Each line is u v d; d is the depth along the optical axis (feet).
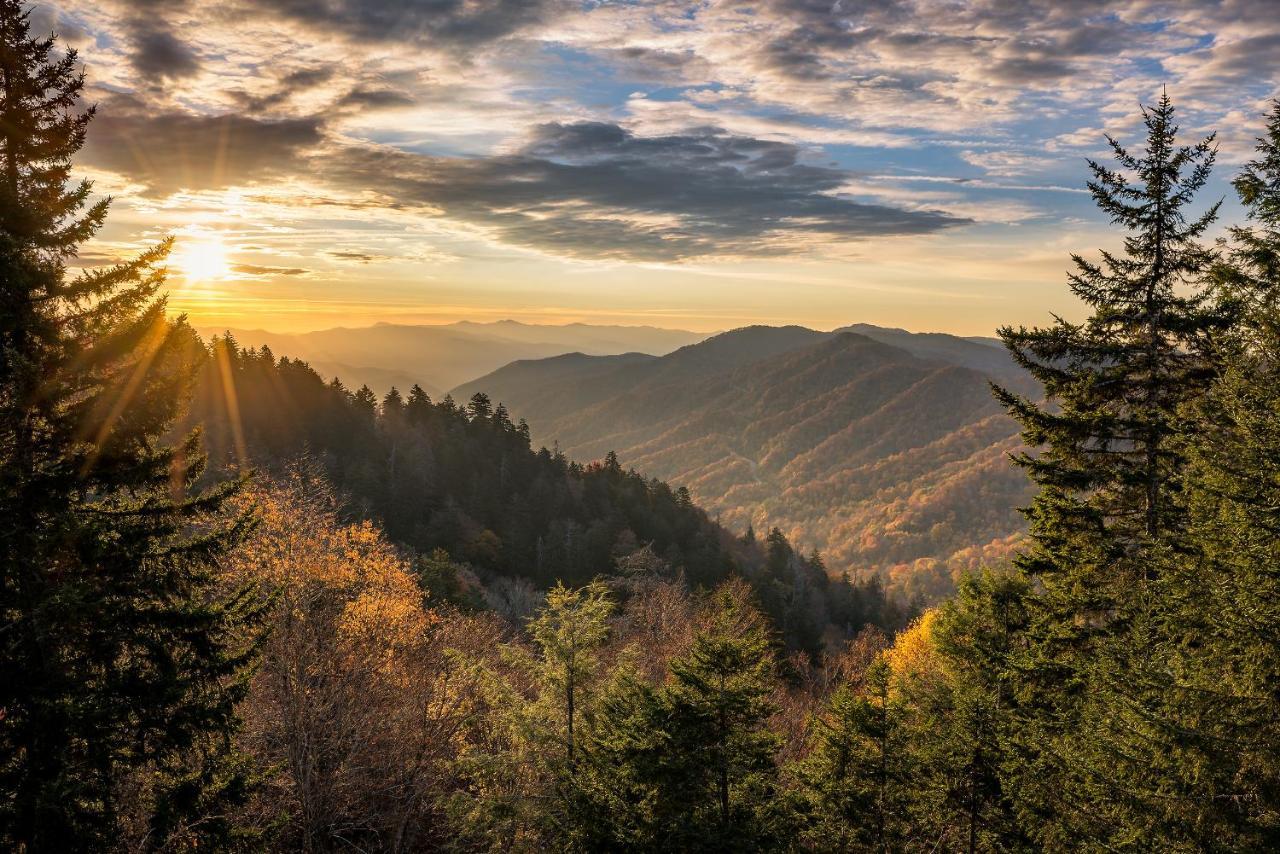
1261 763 26.96
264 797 53.06
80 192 33.14
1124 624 40.96
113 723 31.55
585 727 47.44
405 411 346.13
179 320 33.68
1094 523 42.73
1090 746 33.19
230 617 36.63
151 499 35.29
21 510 29.86
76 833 29.63
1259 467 30.01
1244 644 28.04
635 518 326.03
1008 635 53.31
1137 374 43.45
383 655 61.57
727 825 40.65
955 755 48.78
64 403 32.07
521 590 190.90
